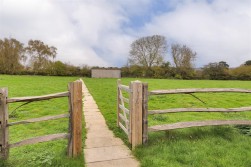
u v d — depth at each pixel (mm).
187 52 64562
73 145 5176
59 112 10852
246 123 6742
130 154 5512
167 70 63281
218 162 4863
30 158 4938
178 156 5109
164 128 5973
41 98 4930
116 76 66250
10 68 60969
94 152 5648
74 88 5137
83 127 7977
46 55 70188
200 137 6348
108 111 10953
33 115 10117
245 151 5488
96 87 26328
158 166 4707
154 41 65438
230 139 6324
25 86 23609
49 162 4594
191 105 13742
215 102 15086
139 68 65500
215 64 61969
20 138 6723
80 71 65875
